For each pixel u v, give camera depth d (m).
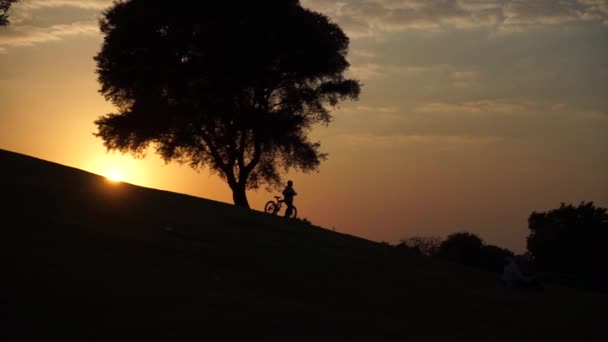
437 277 21.27
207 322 10.82
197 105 47.69
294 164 52.38
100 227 16.53
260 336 10.67
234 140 50.22
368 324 12.66
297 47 49.31
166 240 16.97
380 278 18.56
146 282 12.47
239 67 47.59
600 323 17.19
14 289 10.44
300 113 51.59
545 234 56.91
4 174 21.44
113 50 49.09
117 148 50.25
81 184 23.41
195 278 13.70
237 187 50.72
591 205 57.16
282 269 16.75
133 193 24.72
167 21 48.06
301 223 29.42
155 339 9.67
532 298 20.08
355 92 52.41
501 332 13.96
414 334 12.51
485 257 54.12
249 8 48.88
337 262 19.77
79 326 9.62
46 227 15.06
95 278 11.91
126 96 50.38
